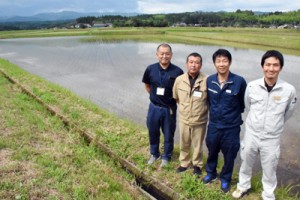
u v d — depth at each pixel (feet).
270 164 12.42
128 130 21.25
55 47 106.42
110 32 211.41
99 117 24.14
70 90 36.70
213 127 13.51
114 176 15.61
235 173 15.87
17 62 65.82
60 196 13.74
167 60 14.65
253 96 12.07
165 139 16.22
